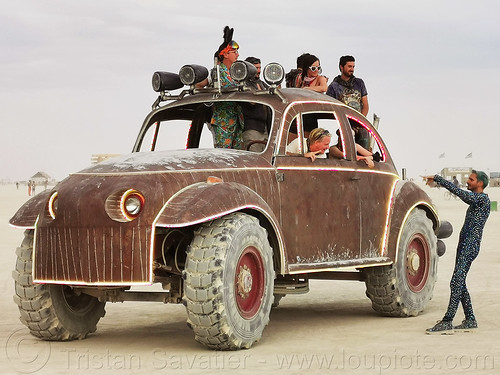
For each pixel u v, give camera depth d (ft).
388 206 32.58
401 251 32.60
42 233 25.68
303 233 28.25
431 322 31.27
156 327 30.83
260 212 26.16
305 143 29.76
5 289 41.75
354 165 30.86
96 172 25.75
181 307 36.42
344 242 30.04
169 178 24.88
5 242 75.77
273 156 27.76
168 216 24.00
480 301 35.88
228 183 25.26
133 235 24.30
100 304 28.66
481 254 59.62
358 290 42.32
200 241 24.36
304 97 29.81
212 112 30.71
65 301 27.35
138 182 24.72
